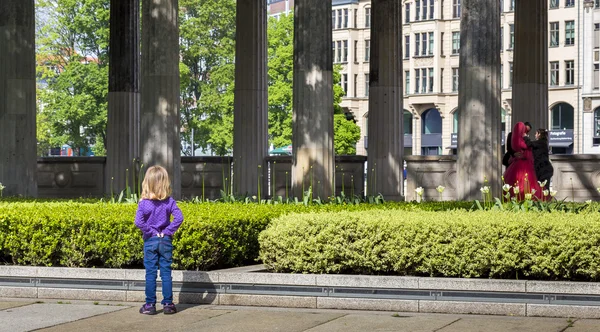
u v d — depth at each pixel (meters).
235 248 16.42
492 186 23.44
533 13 31.69
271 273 14.87
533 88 31.78
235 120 34.50
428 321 13.24
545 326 12.71
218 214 16.64
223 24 87.62
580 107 95.75
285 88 82.31
